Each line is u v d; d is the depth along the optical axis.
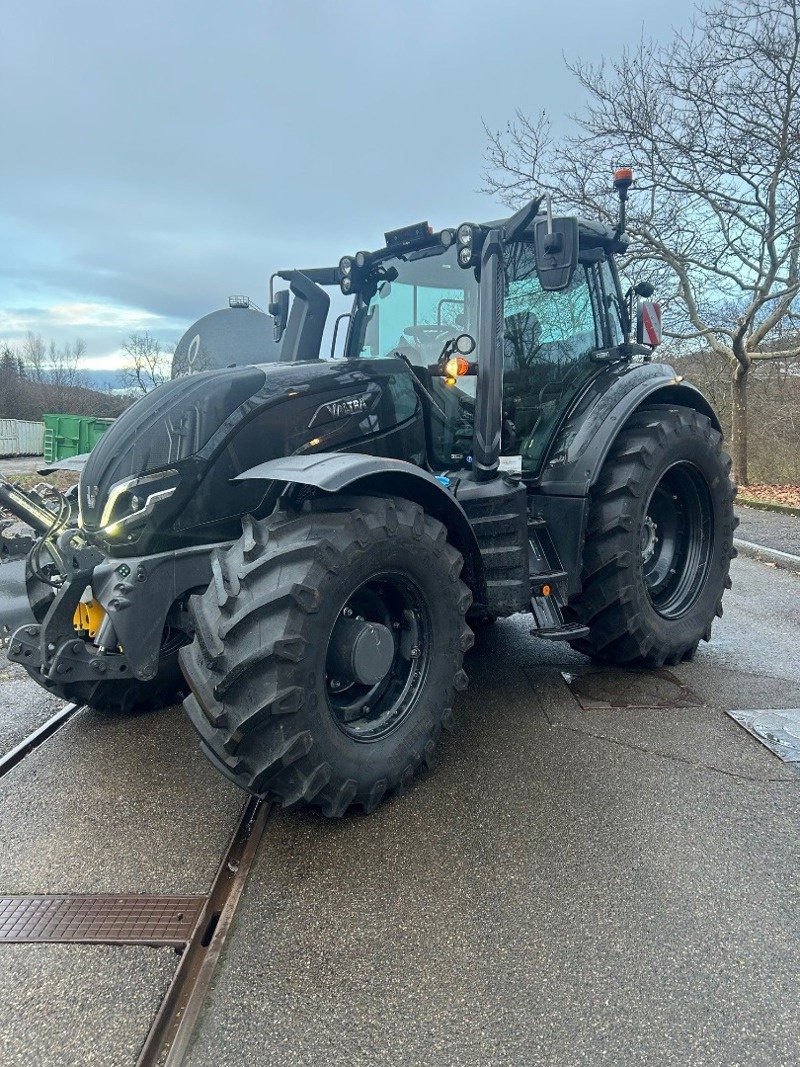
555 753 2.82
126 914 2.00
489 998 1.68
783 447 12.91
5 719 3.30
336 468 2.28
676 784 2.59
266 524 2.36
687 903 1.98
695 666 3.77
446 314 3.44
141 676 2.44
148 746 2.99
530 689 3.48
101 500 2.60
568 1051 1.54
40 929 1.94
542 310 3.58
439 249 3.47
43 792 2.64
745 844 2.23
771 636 4.26
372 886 2.08
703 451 3.77
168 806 2.54
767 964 1.76
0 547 2.76
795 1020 1.61
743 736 2.96
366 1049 1.56
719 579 3.93
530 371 3.52
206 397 2.65
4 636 2.55
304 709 2.17
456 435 3.36
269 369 2.87
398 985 1.72
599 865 2.15
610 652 3.65
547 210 2.85
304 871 2.15
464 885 2.07
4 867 2.21
